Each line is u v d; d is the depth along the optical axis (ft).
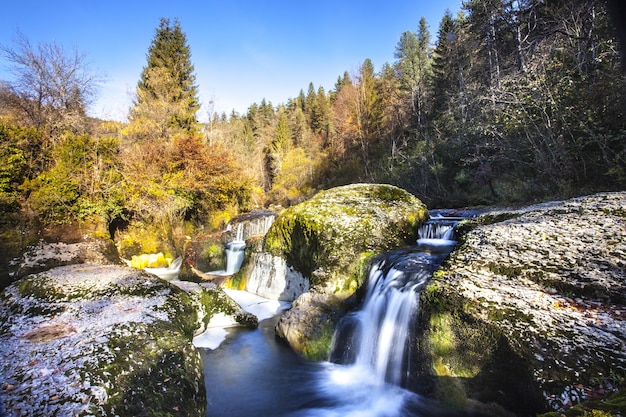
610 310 10.44
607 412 5.59
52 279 21.88
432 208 56.08
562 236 15.76
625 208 17.40
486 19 51.13
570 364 9.00
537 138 35.29
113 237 44.88
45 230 36.73
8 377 10.55
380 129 98.43
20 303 17.95
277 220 30.73
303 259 27.25
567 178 33.06
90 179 41.98
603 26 30.14
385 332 15.66
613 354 8.76
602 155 29.73
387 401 13.82
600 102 28.53
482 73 57.21
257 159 130.93
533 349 9.79
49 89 53.88
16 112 52.03
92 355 12.05
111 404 9.58
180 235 50.93
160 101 68.28
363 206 28.27
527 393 9.52
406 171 69.51
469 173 51.13
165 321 16.29
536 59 36.42
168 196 50.14
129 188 46.14
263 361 17.74
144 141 56.75
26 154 40.09
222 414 13.44
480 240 17.84
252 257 32.65
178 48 81.35
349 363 16.78
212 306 21.75
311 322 19.35
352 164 99.45
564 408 8.21
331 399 14.40
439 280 14.40
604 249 13.56
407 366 13.93
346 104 111.75
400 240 24.84
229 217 59.52
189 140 58.90
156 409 10.09
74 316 16.06
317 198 30.68
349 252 23.24
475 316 11.71
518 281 13.10
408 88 94.48
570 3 33.81
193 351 14.16
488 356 11.05
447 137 60.70
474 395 11.27
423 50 117.29
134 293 19.67
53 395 9.68
